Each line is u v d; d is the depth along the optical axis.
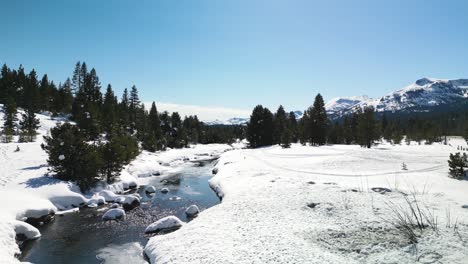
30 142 53.31
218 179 36.16
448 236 13.20
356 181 28.36
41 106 81.50
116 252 16.84
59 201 25.42
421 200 20.08
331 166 40.19
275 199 22.69
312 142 82.31
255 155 58.06
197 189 34.56
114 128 66.81
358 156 47.09
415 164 39.16
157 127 91.62
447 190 23.03
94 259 16.02
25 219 20.42
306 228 16.36
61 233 19.86
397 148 61.34
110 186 32.22
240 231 16.30
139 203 27.42
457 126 137.25
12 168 31.77
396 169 35.62
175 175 45.28
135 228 20.89
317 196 22.69
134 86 107.88
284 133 73.38
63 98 83.62
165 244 15.60
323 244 14.21
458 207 18.17
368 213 18.06
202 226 17.47
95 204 26.73
